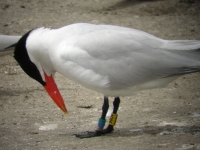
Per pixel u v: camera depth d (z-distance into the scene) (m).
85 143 1.18
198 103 1.39
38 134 1.24
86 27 1.20
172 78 1.18
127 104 1.39
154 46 1.17
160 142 1.16
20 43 1.22
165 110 1.35
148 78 1.18
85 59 1.18
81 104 1.40
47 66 1.23
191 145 1.14
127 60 1.17
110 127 1.23
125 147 1.15
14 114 1.35
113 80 1.18
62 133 1.24
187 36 1.86
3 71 1.64
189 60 1.16
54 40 1.20
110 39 1.18
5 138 1.22
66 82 1.55
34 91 1.50
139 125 1.27
